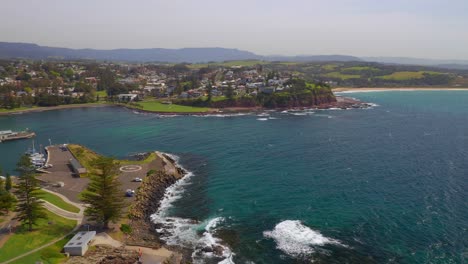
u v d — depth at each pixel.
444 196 93.56
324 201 92.06
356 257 66.19
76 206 83.88
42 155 136.12
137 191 95.69
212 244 71.44
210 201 94.19
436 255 66.06
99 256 62.44
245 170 120.06
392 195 95.06
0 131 184.88
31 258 59.25
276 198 94.94
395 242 71.00
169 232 76.81
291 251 68.62
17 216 68.38
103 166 74.69
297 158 132.88
